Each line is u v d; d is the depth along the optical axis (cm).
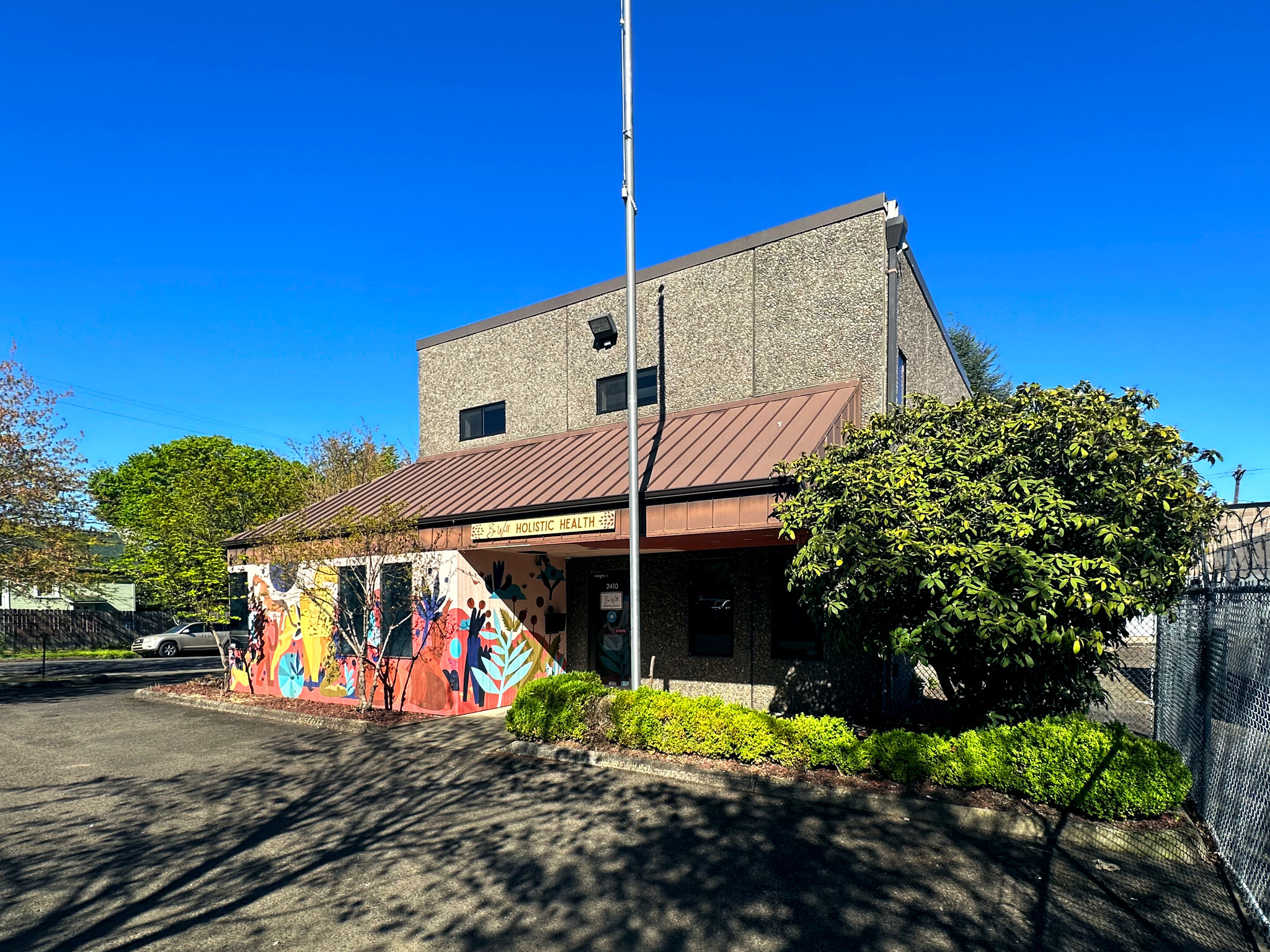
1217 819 580
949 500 709
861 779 701
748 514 907
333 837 622
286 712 1200
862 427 988
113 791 774
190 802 732
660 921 459
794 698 1080
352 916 471
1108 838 581
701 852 573
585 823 642
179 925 461
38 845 611
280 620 1418
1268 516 727
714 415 1191
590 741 873
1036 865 544
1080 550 687
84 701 1464
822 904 482
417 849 589
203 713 1272
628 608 1311
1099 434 679
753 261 1230
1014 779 644
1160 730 911
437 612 1179
